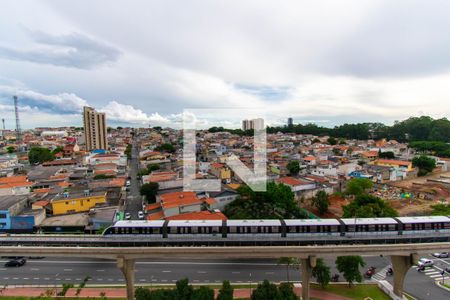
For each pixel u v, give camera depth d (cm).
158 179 10569
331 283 5756
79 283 5734
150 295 4591
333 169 12438
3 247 4891
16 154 18162
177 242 4938
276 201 8025
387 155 17000
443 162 16150
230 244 4972
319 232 5100
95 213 8156
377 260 6850
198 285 5653
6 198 8975
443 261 6662
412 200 10388
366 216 6788
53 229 7694
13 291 5428
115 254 4916
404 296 5300
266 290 4669
